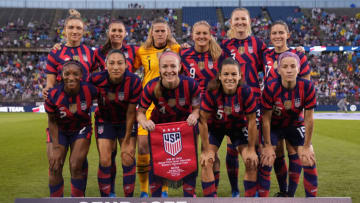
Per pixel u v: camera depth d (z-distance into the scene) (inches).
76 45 162.2
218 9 1589.6
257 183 141.9
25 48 1209.4
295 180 143.6
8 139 365.1
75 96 128.7
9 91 1098.1
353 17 1464.1
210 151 131.2
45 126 519.5
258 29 1362.0
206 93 128.3
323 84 1105.4
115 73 126.3
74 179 131.7
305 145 131.2
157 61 167.6
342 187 158.9
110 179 143.4
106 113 138.8
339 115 773.3
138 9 1598.2
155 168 122.8
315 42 1262.3
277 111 134.3
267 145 133.3
